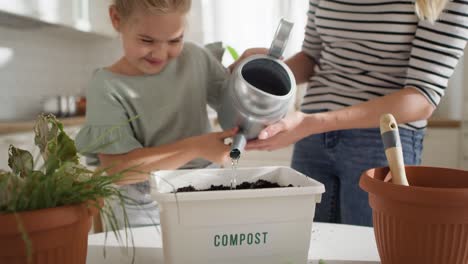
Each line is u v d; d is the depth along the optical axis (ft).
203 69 3.67
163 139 3.47
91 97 3.27
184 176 2.40
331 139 3.69
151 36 2.98
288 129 2.79
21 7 6.32
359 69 3.56
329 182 3.85
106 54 9.73
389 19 3.29
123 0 3.04
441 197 1.72
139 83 3.34
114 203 3.35
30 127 6.08
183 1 2.99
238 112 2.49
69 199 1.59
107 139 3.02
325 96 3.75
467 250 1.83
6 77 7.53
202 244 1.93
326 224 2.81
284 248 2.03
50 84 8.72
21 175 1.71
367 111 3.09
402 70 3.44
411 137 3.49
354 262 2.19
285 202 1.97
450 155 8.09
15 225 1.45
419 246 1.82
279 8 8.82
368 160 3.49
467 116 7.88
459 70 8.29
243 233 1.96
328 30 3.70
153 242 2.47
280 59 2.60
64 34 8.97
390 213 1.86
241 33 9.02
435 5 2.93
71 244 1.62
